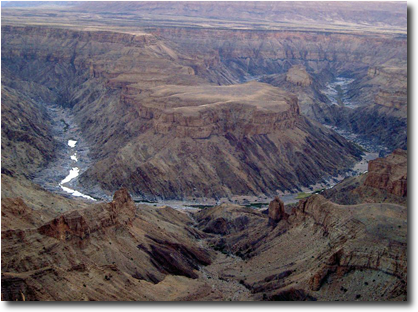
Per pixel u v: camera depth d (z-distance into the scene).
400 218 100.56
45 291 84.88
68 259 98.25
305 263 105.31
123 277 98.50
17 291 82.94
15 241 95.50
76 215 106.25
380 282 90.06
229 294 104.94
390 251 92.38
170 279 108.38
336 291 92.81
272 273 108.62
